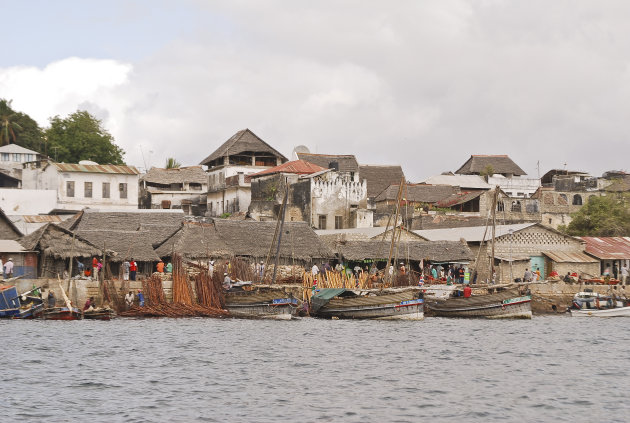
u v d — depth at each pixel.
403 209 130.12
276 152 146.62
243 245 92.38
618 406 40.09
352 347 58.12
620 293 94.69
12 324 68.81
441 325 73.94
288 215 119.44
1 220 87.50
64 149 164.38
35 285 76.69
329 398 41.12
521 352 57.06
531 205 139.38
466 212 137.25
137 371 47.56
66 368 47.97
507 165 178.75
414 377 46.88
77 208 126.94
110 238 87.94
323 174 119.50
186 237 91.19
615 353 57.12
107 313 74.38
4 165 156.75
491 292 85.94
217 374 47.00
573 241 103.75
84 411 37.91
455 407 39.62
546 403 40.66
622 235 123.62
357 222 119.25
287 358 52.88
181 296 80.12
